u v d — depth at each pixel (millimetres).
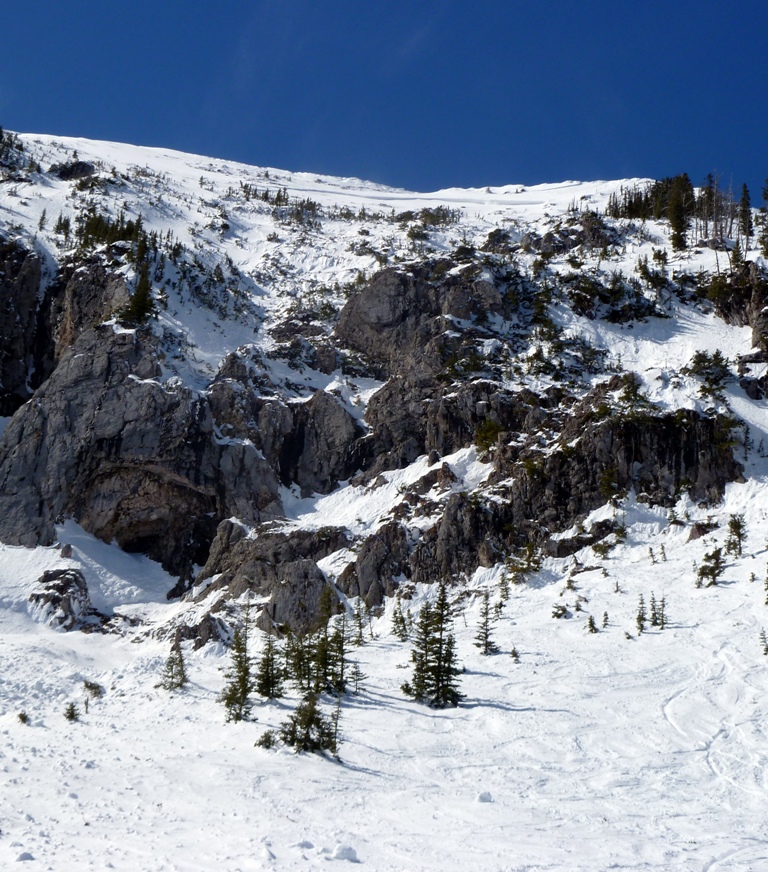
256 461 83500
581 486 75500
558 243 119250
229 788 38188
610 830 33375
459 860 29328
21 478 80812
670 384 83250
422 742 45250
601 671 53438
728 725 45375
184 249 122250
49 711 53969
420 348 95500
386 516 77625
